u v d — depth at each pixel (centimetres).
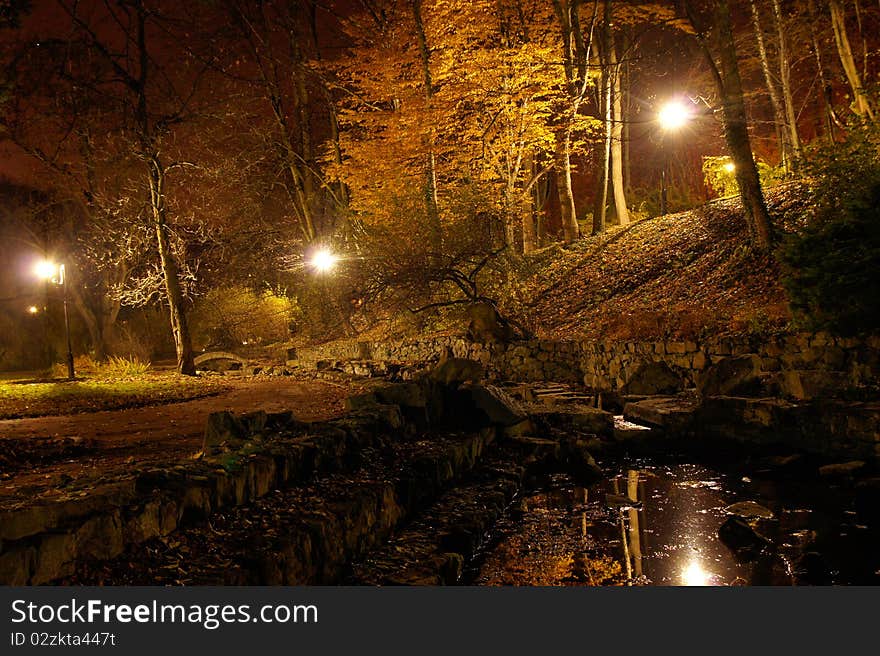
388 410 937
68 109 1376
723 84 1686
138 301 3027
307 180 2902
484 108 2419
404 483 730
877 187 1002
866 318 1006
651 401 1270
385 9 2394
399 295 2239
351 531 596
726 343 1241
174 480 525
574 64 2312
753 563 639
